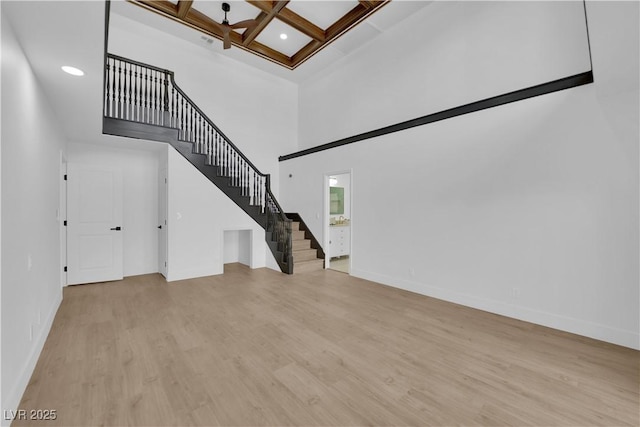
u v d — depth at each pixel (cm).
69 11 173
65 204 450
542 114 315
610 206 274
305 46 605
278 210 583
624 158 267
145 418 174
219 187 546
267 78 694
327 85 654
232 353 252
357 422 172
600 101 279
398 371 227
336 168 573
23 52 213
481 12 388
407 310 363
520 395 198
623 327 268
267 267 613
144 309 358
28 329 216
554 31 324
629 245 265
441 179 407
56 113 345
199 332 294
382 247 488
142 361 237
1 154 165
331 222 823
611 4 207
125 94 452
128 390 200
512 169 338
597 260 282
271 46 611
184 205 502
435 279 414
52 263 331
